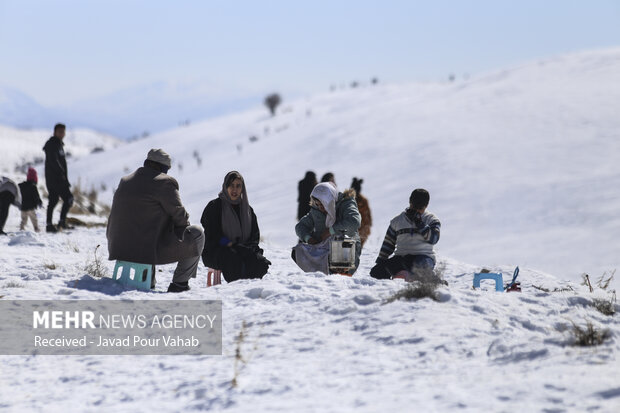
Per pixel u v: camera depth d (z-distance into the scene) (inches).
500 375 451.2
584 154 4367.6
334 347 557.0
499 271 1189.1
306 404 420.2
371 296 703.7
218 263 926.4
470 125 5836.6
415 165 4810.5
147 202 858.8
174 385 491.5
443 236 3014.3
